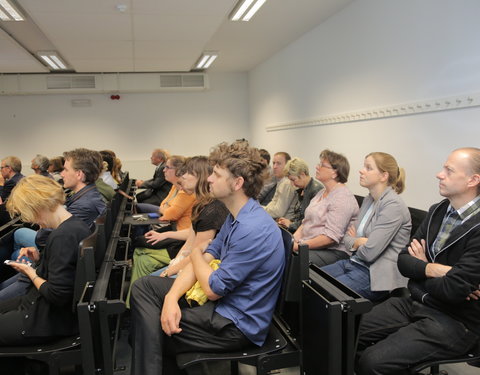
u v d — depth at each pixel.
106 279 1.43
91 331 1.23
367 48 3.49
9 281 2.08
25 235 2.56
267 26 4.44
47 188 1.55
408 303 1.60
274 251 1.31
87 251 1.33
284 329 1.49
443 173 1.50
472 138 2.44
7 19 3.65
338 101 4.09
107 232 2.04
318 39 4.46
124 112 7.32
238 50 5.64
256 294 1.31
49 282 1.41
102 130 7.27
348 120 3.90
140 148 7.46
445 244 1.46
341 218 2.21
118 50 4.88
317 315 1.28
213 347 1.30
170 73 7.00
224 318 1.30
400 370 1.34
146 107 7.40
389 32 3.16
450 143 2.62
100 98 7.19
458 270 1.33
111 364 1.29
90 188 2.32
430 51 2.72
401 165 3.15
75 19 3.54
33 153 7.04
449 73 2.57
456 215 1.51
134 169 7.46
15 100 6.88
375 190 2.05
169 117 7.51
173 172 3.31
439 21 2.62
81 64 5.76
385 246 1.83
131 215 3.26
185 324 1.31
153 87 6.97
